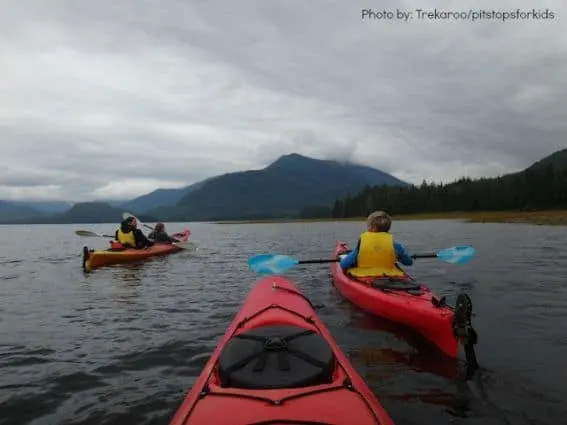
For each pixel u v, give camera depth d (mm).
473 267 11867
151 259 15344
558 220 46031
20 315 7434
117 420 3734
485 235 26391
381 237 7430
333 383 3006
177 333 6145
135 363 5035
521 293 8289
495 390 4078
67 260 16875
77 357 5270
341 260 7922
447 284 9273
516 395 3979
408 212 99125
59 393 4277
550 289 8641
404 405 3811
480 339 5539
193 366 4914
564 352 5039
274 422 2527
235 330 4410
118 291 9430
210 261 14734
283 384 2920
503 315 6684
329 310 7043
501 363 4727
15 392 4305
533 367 4609
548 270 11172
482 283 9352
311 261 8305
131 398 4137
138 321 6848
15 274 12625
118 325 6645
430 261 13219
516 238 23375
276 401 2723
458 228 39188
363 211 113250
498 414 3643
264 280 6754
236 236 35812
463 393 4023
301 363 3094
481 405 3797
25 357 5293
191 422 2627
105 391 4301
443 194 97562
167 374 4707
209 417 2641
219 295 8734
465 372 4504
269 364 3084
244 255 16766
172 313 7312
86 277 11594
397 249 7648
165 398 4125
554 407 3750
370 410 2750
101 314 7383
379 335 5758
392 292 6336
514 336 5641
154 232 18328
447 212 93688
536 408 3738
